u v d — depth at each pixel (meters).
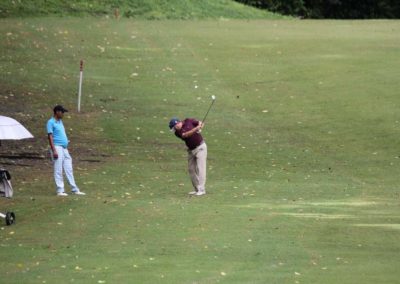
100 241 46.94
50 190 65.94
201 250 44.84
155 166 76.88
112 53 126.31
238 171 75.12
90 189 66.38
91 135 88.44
